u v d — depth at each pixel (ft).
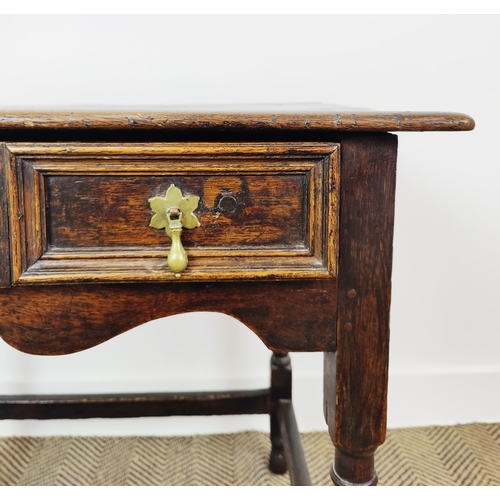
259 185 1.88
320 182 1.86
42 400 3.41
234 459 3.83
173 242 1.83
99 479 3.60
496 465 3.74
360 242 1.94
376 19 3.70
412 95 3.77
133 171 1.82
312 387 4.16
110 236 1.87
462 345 4.17
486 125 3.82
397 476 3.61
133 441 4.05
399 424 4.22
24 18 3.57
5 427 4.06
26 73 3.63
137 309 1.95
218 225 1.89
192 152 1.80
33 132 1.80
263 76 3.74
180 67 3.70
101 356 4.02
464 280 4.06
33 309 1.92
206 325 4.03
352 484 2.14
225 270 1.89
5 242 1.82
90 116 1.68
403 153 3.85
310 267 1.90
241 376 4.10
